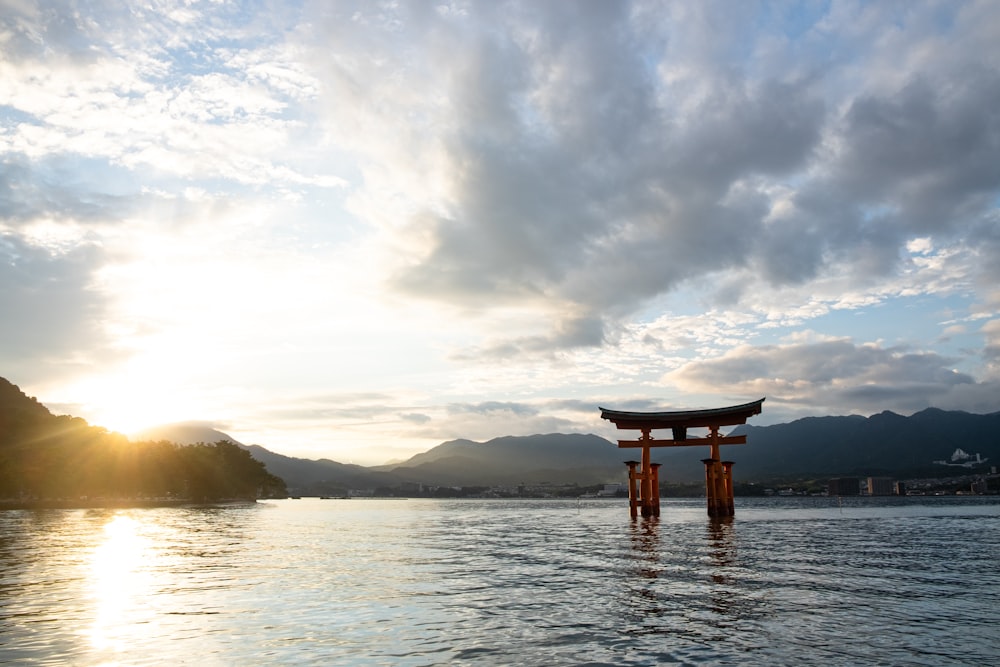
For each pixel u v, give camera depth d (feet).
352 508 643.86
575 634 58.13
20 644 54.60
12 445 604.08
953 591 80.84
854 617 65.00
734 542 154.20
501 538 188.96
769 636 57.21
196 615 67.26
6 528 230.27
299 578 97.14
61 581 92.89
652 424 249.55
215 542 170.50
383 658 50.37
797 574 96.32
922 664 48.93
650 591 81.56
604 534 190.49
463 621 64.03
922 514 358.84
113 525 253.03
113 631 59.57
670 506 572.10
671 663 49.08
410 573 103.09
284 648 53.36
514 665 48.47
